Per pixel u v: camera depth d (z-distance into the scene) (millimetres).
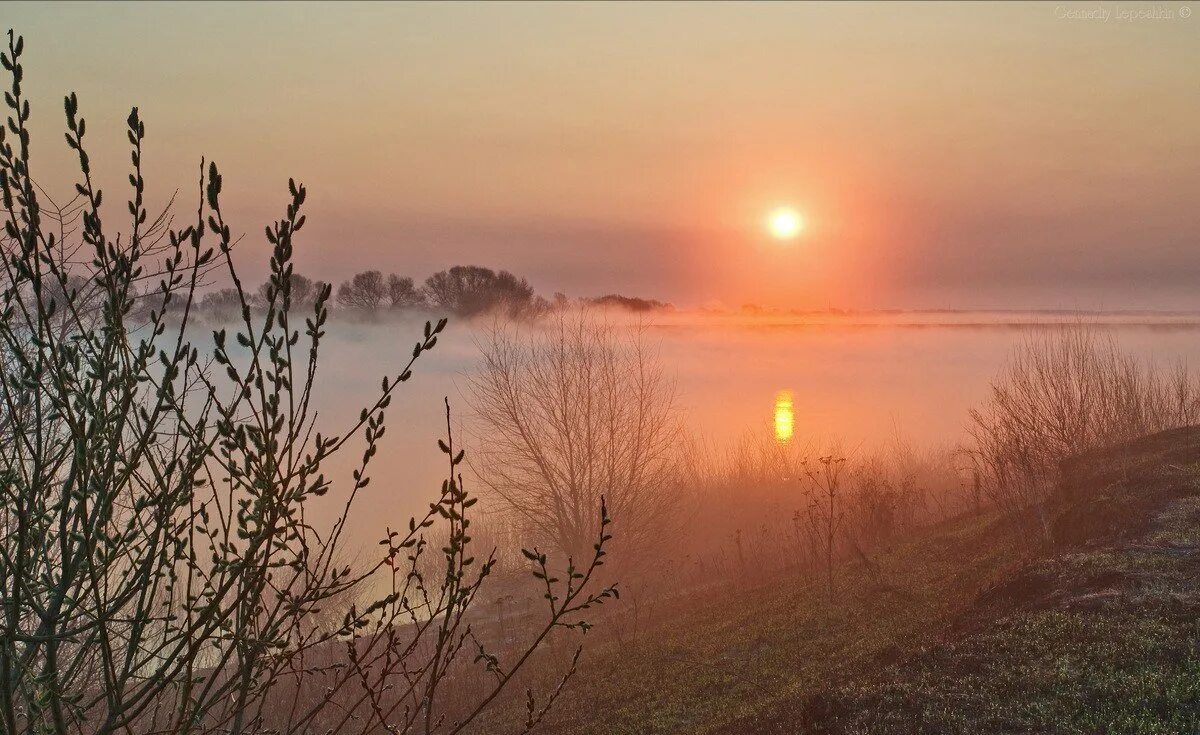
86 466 2873
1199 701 7852
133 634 2947
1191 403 23625
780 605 17625
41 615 2809
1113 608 10297
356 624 3441
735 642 15742
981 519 21344
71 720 2949
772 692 12211
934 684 9531
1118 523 13984
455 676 15242
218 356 2883
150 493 2988
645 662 15688
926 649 10695
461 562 3432
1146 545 12398
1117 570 11477
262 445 2941
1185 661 8617
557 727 13109
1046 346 23375
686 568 26438
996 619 11188
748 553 25719
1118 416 22484
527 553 3453
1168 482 15406
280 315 2955
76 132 2867
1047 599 11328
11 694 2801
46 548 2988
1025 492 19844
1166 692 8094
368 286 119562
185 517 3336
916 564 18141
